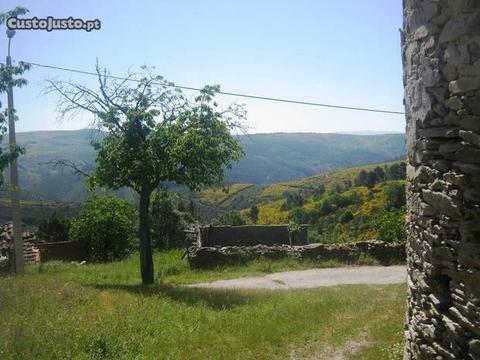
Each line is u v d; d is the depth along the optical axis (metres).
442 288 4.28
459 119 3.77
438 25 4.03
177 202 31.69
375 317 8.59
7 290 10.10
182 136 12.53
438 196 4.14
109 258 24.48
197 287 13.93
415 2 4.51
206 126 12.87
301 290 12.87
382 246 18.98
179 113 13.04
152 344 6.85
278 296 11.41
